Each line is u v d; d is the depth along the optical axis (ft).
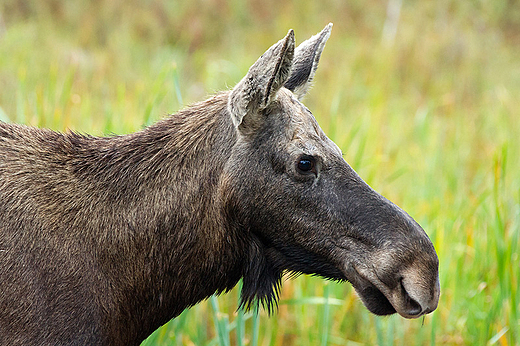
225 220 27.35
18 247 25.16
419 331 42.70
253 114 26.27
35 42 82.07
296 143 26.55
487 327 40.19
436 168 59.52
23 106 44.73
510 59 105.70
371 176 48.37
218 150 27.27
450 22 113.09
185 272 27.73
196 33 96.58
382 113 73.77
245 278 28.37
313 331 42.32
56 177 26.84
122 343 27.76
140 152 27.81
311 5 110.11
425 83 92.38
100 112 56.08
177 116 28.71
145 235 27.12
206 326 41.60
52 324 25.08
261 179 26.73
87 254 26.23
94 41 90.02
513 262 42.01
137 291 27.37
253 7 106.32
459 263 44.80
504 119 80.18
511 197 55.47
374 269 26.17
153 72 77.87
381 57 95.55
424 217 45.98
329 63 92.12
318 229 26.78
